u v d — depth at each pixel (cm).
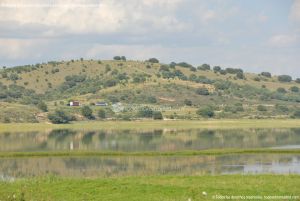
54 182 5338
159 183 5281
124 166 8150
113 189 4903
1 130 17750
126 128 18688
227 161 8738
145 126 19488
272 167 7894
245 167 7900
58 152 10119
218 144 12312
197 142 12938
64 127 19250
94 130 17925
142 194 4669
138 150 10781
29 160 9162
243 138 14200
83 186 5066
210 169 7650
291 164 8281
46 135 15762
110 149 11144
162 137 14675
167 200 4403
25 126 19262
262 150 10150
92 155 9831
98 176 6662
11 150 11081
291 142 12800
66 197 4600
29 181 5506
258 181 5394
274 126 18975
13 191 4878
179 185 5119
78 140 13888
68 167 8138
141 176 5966
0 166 8319
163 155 9731
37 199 4541
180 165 8206
